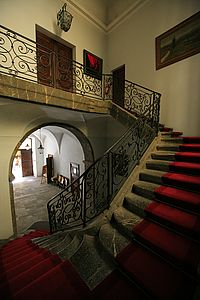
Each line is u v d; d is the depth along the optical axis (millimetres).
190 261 1354
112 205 2512
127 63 6184
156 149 3541
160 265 1492
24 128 4488
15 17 4145
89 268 1694
